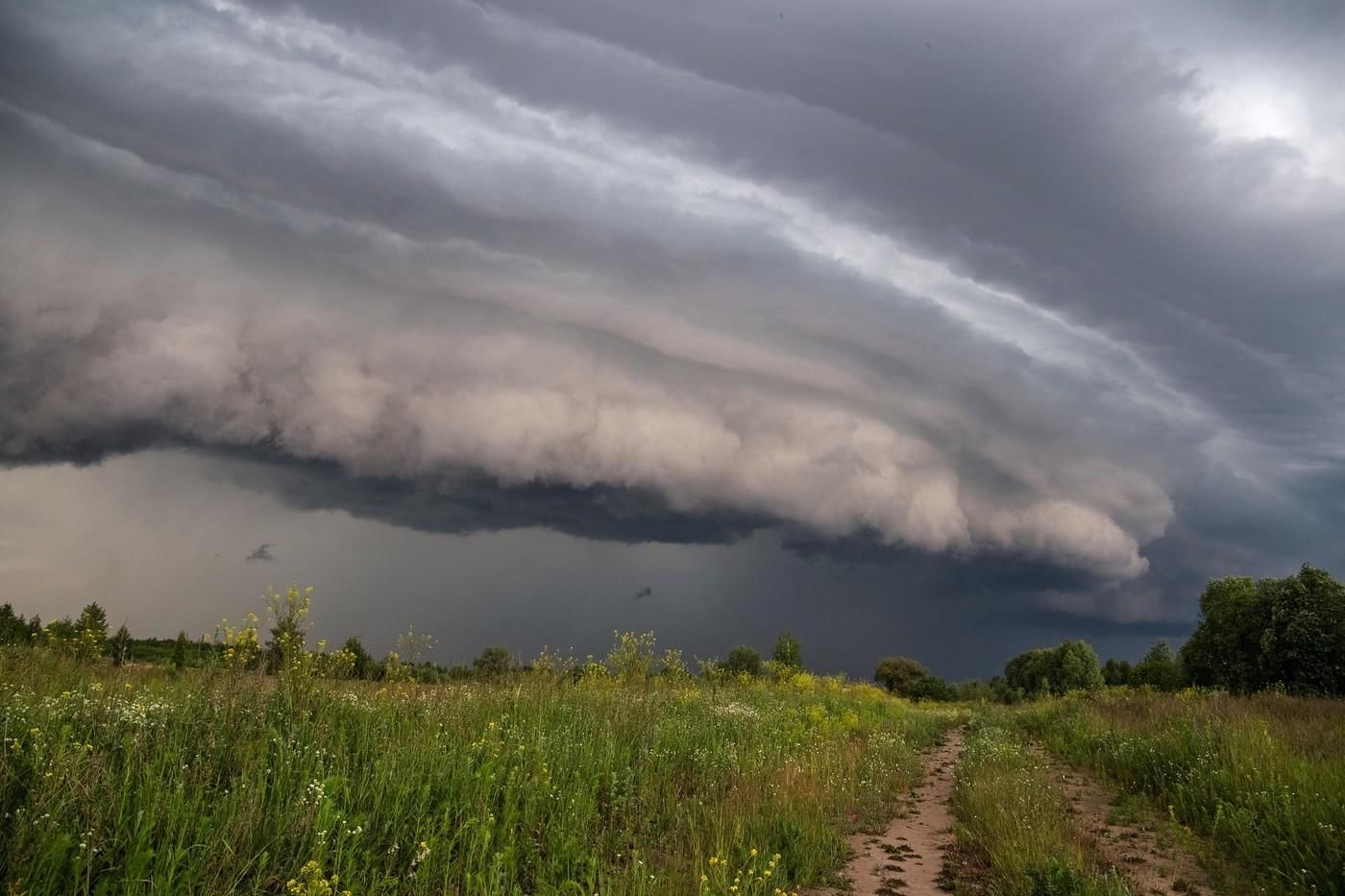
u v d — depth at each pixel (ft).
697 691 70.54
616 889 25.32
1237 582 142.31
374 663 43.29
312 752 29.19
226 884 20.48
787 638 192.75
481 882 23.35
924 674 370.53
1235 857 34.42
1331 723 61.67
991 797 42.55
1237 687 133.69
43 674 32.91
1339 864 29.55
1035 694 267.59
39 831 19.47
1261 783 40.24
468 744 35.24
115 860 20.53
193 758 27.12
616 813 34.63
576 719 45.83
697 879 25.93
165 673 36.29
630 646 72.90
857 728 78.95
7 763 21.94
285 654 35.53
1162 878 32.24
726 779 42.16
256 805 23.47
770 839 32.78
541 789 32.73
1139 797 48.03
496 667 54.34
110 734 26.84
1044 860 29.71
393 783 28.81
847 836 38.04
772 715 67.62
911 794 52.49
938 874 32.37
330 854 23.59
